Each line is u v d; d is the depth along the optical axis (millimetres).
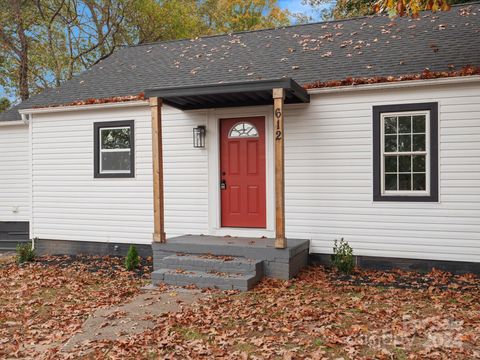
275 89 7438
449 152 7723
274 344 4797
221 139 9445
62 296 7125
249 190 9242
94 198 10461
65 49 21922
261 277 7582
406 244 8055
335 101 8461
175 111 9750
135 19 22328
